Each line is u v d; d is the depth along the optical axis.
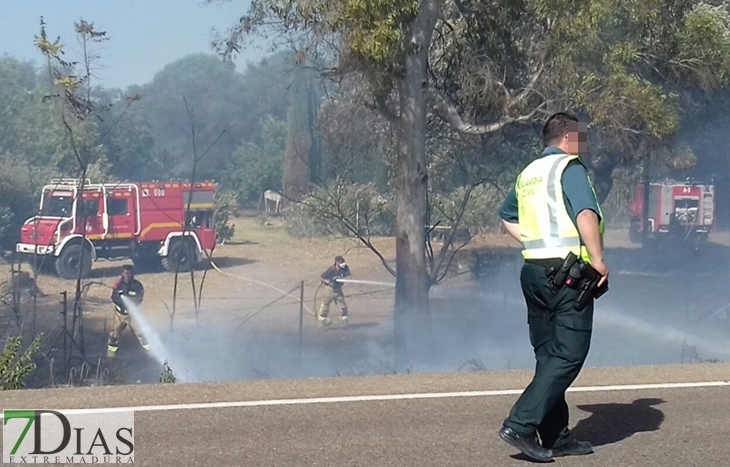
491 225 29.42
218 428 6.52
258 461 5.82
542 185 5.66
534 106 15.23
